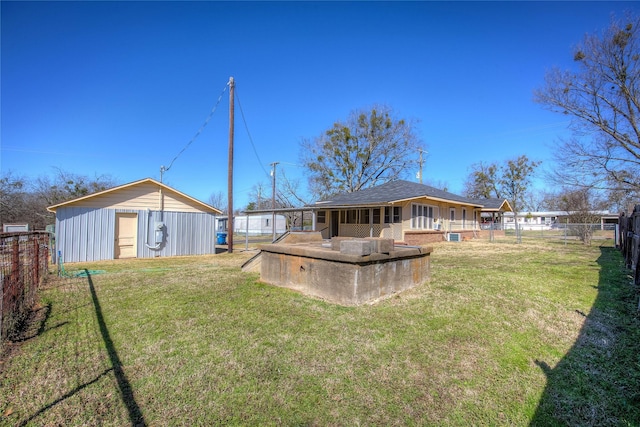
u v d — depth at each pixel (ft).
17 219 72.18
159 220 42.19
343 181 99.09
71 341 12.22
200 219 45.75
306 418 7.79
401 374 9.78
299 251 19.17
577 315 15.12
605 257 36.55
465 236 74.74
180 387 9.04
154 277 25.29
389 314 15.06
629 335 12.81
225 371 9.91
